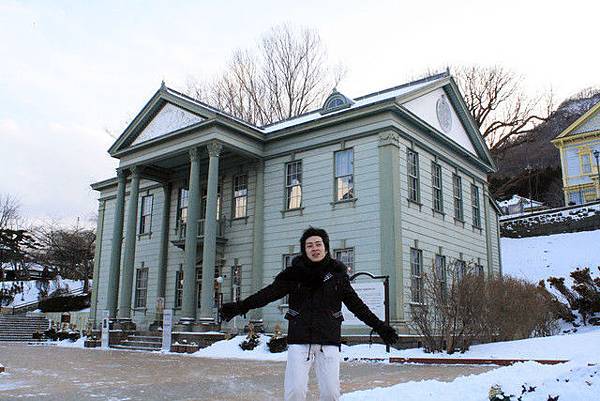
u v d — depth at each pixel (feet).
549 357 38.45
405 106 65.16
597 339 42.01
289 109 142.92
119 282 86.33
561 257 114.01
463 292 46.39
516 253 123.44
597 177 161.79
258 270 70.44
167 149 74.54
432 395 21.94
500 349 44.19
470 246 77.00
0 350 60.95
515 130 159.94
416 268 62.69
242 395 25.68
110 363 44.21
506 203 190.39
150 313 83.71
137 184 79.82
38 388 28.43
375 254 59.77
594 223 124.98
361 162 63.41
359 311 13.09
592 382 16.94
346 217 63.31
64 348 68.44
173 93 75.56
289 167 71.15
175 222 84.64
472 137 82.38
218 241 74.23
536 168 212.43
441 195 71.05
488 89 159.94
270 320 67.77
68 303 114.42
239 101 145.28
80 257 186.50
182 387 28.71
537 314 54.75
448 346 45.34
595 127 167.43
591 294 74.90
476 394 21.39
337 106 70.33
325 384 12.42
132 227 78.18
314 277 13.00
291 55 146.20
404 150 64.08
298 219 68.03
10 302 139.13
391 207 59.41
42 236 209.26
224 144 69.00
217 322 71.87
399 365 40.98
